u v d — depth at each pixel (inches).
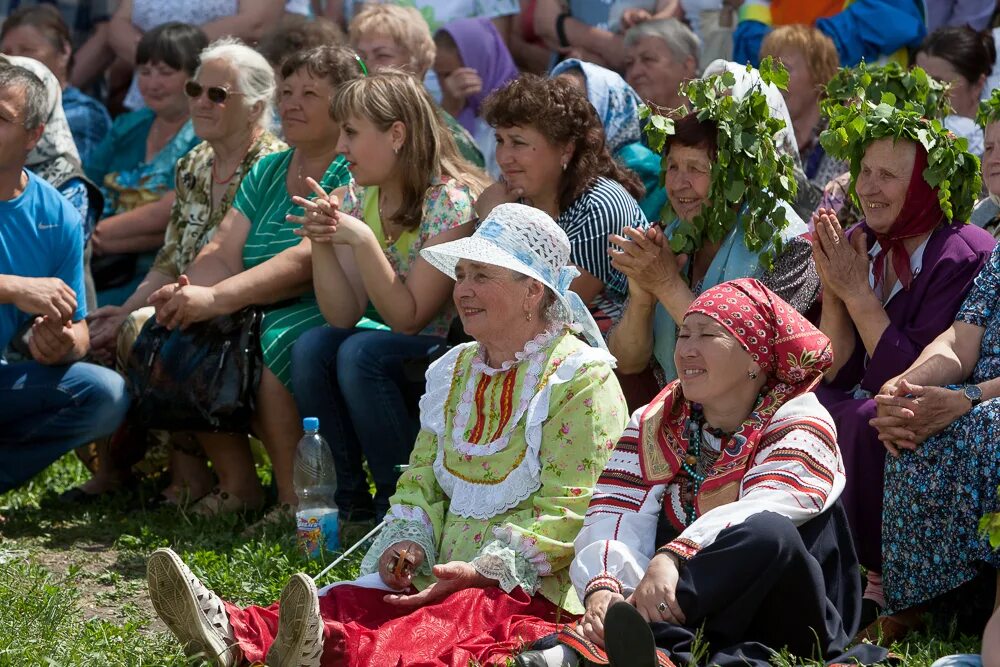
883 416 375.9
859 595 351.3
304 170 565.6
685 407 354.9
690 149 442.3
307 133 552.4
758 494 330.0
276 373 523.5
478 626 347.3
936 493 369.4
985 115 424.8
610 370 378.6
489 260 369.4
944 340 396.2
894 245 419.5
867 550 396.8
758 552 313.3
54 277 534.9
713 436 349.7
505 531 362.6
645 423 356.2
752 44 700.7
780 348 339.6
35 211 536.1
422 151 512.4
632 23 724.7
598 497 355.9
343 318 521.3
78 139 734.5
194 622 343.0
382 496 501.4
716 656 313.9
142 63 687.7
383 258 501.0
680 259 459.8
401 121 507.8
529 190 491.5
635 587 335.0
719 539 318.3
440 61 714.2
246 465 550.9
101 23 802.2
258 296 533.0
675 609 316.5
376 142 507.2
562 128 484.7
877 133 413.7
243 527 520.7
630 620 295.9
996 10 703.1
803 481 331.3
